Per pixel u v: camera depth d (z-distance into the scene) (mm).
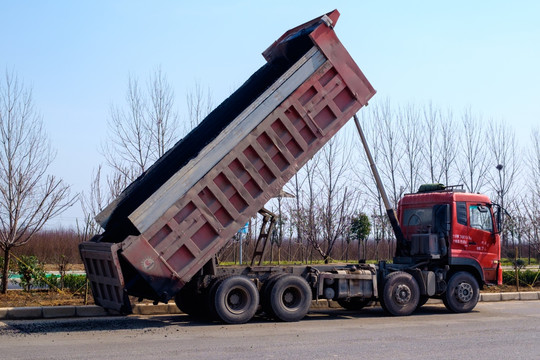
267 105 10938
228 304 10938
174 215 10328
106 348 8148
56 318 11734
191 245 10461
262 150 10938
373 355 7785
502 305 15016
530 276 19812
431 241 13320
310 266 12156
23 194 14477
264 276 11766
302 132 11250
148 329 10141
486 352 8109
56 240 31562
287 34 12766
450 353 8008
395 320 11773
